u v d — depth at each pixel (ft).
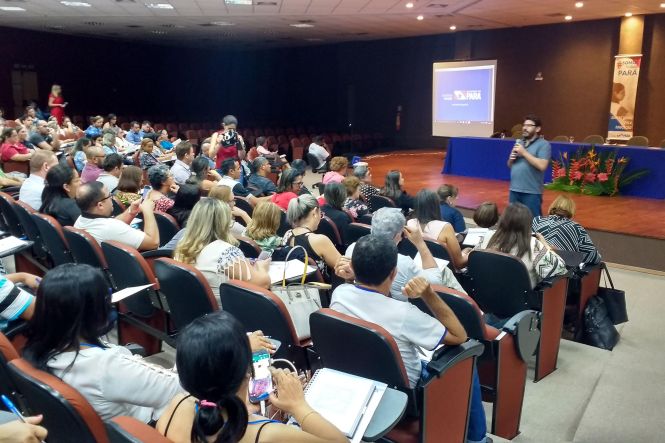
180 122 65.16
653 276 19.10
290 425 4.80
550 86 48.98
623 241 20.61
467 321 8.34
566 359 12.37
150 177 15.23
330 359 6.80
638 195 29.35
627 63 42.06
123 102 67.51
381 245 6.66
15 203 14.69
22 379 4.96
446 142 58.75
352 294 6.79
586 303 13.26
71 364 5.24
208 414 4.03
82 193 11.78
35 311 5.28
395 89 61.98
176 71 72.18
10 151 26.35
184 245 9.35
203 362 4.01
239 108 77.77
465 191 30.66
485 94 44.24
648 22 41.86
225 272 8.98
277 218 11.93
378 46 62.64
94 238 11.08
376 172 38.99
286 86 73.56
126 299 10.49
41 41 58.65
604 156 30.12
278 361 6.86
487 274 10.85
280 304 7.43
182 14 42.19
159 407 5.58
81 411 4.75
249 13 41.42
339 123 68.03
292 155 52.95
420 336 6.57
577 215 24.08
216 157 26.37
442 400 6.91
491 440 8.71
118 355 5.46
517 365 9.27
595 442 8.97
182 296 8.68
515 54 50.85
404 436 6.61
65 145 30.01
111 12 41.55
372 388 5.45
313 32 54.34
